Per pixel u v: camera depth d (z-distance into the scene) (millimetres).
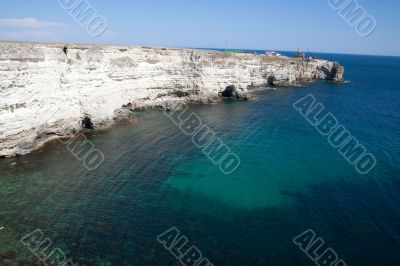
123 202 27109
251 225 24547
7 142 33250
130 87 54375
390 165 37031
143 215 25328
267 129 50719
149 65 58031
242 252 21422
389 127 54312
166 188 30156
